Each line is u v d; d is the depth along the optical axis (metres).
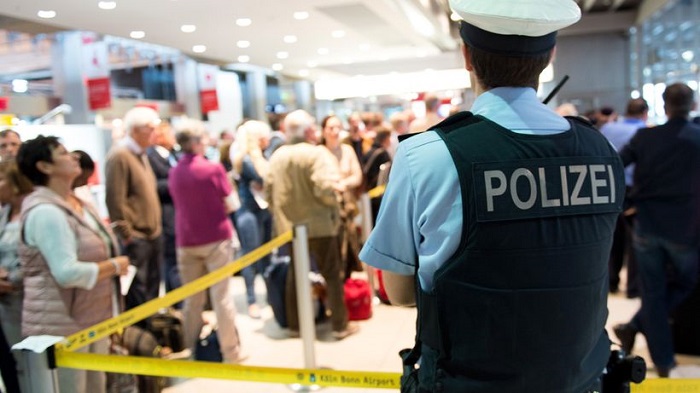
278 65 13.51
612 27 15.27
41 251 2.10
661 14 12.81
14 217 2.51
